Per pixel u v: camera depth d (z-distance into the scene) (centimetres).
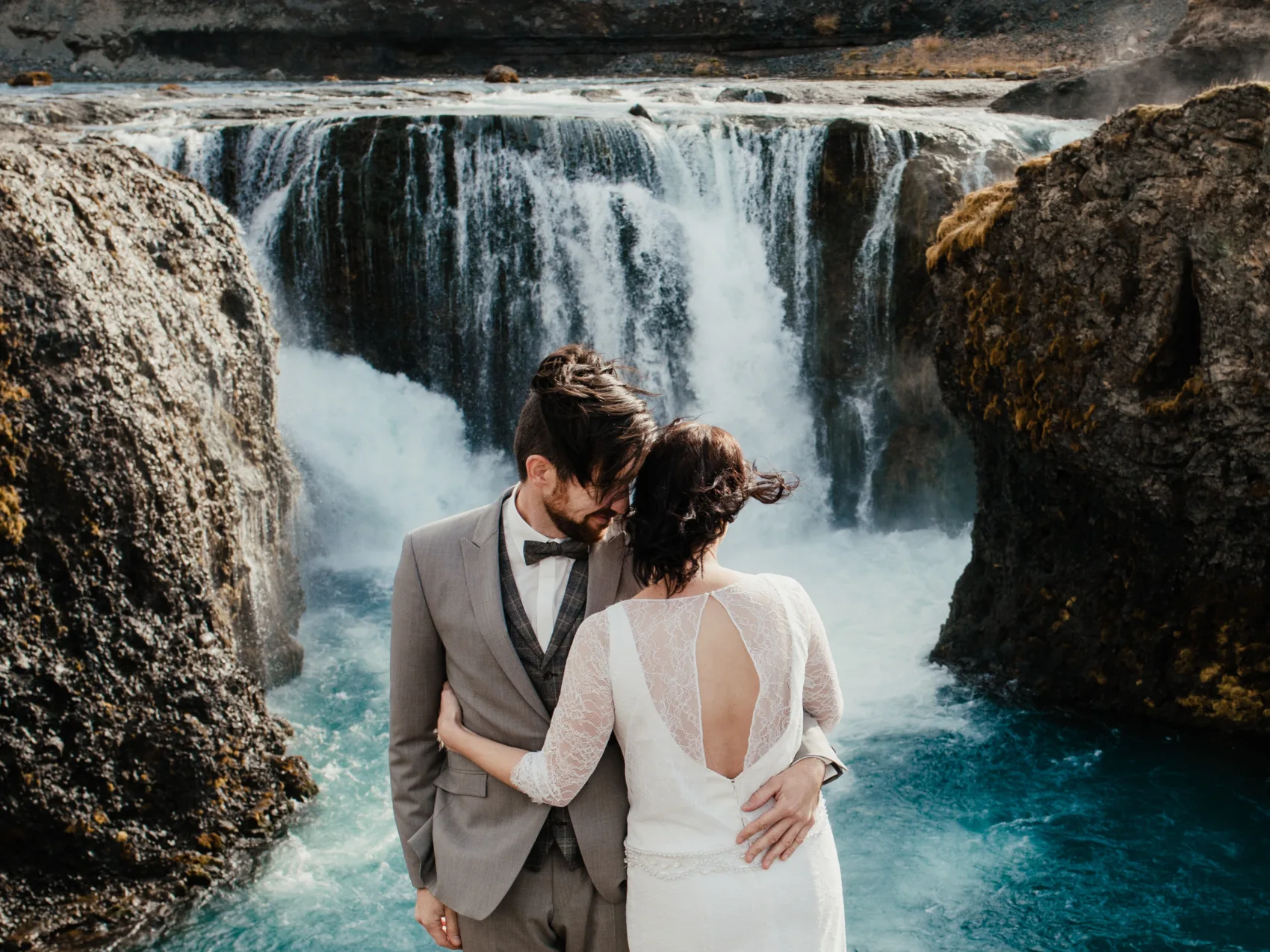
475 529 192
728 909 171
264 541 619
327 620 788
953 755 561
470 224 1030
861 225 1023
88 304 464
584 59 2452
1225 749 543
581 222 1040
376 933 423
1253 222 470
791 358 1056
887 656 696
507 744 188
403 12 2414
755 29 2369
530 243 1040
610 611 177
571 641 188
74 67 2417
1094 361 530
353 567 938
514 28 2436
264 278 1023
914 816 508
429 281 1035
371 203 1012
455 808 193
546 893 188
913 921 435
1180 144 488
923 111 1326
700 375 1062
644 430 172
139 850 439
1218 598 534
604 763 188
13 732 415
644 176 1048
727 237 1054
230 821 469
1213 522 515
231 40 2445
